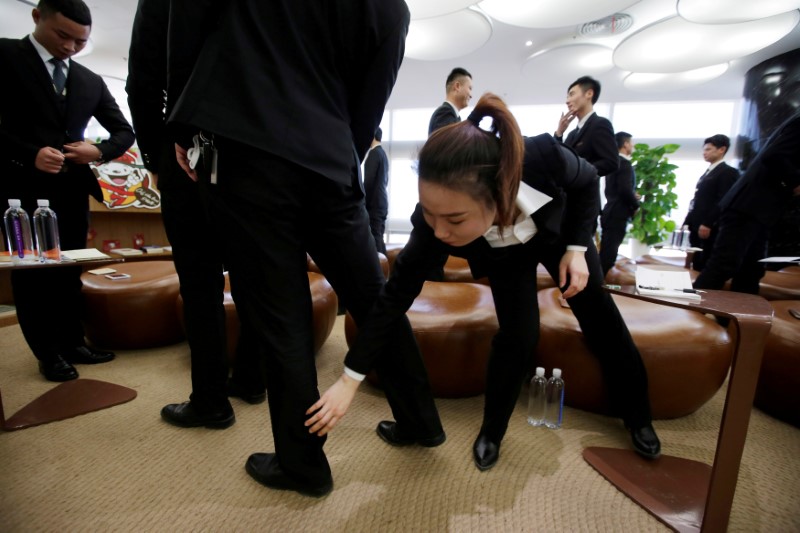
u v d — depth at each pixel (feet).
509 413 3.58
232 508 3.04
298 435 2.89
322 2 2.37
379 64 2.66
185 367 5.56
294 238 2.67
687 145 18.25
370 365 2.77
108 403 4.47
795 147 5.79
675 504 3.08
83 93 5.15
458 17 8.72
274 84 2.32
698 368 4.01
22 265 3.53
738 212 6.49
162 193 3.41
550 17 7.64
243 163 2.40
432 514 3.02
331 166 2.52
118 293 5.69
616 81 16.01
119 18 11.53
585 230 3.14
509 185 2.23
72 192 5.22
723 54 9.89
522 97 18.29
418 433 3.65
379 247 10.03
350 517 2.97
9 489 3.19
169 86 2.53
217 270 3.70
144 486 3.25
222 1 2.31
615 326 3.64
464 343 4.47
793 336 4.28
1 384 5.00
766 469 3.62
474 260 3.40
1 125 4.70
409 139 21.67
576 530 2.89
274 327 2.72
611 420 4.40
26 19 9.45
